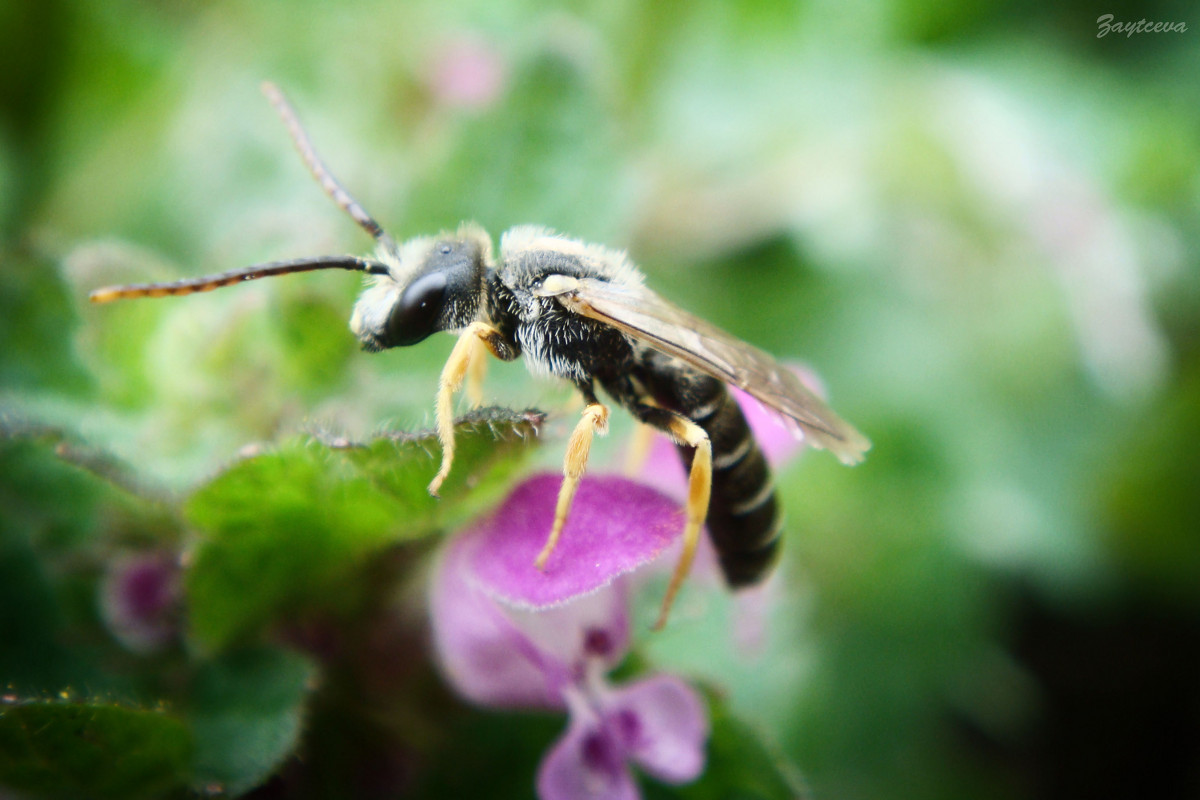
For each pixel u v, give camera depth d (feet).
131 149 0.25
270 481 0.17
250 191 0.23
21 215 0.24
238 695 0.18
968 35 0.28
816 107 0.25
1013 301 0.24
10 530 0.18
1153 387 0.24
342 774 0.18
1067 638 0.24
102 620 0.18
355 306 0.18
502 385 0.20
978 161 0.24
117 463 0.17
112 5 0.25
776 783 0.18
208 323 0.19
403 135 0.23
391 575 0.18
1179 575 0.25
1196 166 0.26
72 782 0.17
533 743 0.18
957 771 0.23
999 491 0.24
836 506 0.23
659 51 0.24
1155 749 0.24
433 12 0.24
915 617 0.23
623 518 0.17
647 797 0.18
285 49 0.24
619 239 0.20
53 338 0.18
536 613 0.18
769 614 0.21
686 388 0.19
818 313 0.24
